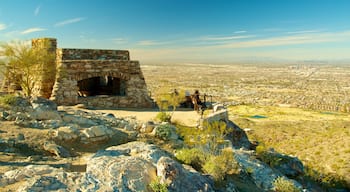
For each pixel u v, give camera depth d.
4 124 13.77
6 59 24.02
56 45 27.73
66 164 10.92
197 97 27.27
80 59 26.61
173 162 9.66
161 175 9.23
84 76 25.20
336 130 57.53
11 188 7.95
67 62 24.64
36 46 28.09
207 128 18.44
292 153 47.84
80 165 11.26
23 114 15.18
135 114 23.44
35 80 25.94
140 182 8.97
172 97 25.22
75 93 24.66
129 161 9.95
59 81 24.34
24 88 26.20
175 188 8.95
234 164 14.62
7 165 9.95
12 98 16.67
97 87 33.03
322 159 43.28
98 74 25.78
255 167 16.42
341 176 34.84
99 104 25.53
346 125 63.09
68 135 13.78
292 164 23.55
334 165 39.81
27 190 7.70
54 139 13.24
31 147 12.15
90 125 16.42
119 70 26.72
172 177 9.13
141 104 27.28
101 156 10.96
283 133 59.06
